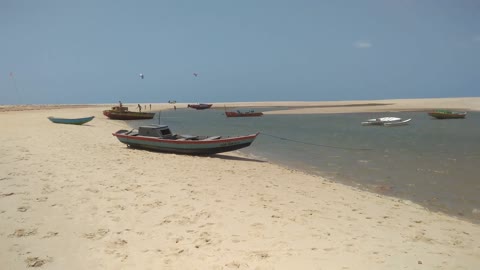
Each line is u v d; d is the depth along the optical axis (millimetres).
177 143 16266
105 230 6430
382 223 7551
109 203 7980
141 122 42875
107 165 12406
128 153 15875
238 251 5695
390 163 16188
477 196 10656
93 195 8516
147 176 10922
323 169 14750
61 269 4969
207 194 9125
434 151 19953
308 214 7844
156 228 6633
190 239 6164
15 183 9180
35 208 7383
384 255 5711
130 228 6582
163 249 5730
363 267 5211
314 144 23219
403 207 9172
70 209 7461
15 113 47219
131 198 8430
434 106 69875
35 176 10062
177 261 5309
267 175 12539
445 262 5539
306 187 10859
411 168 14977
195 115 65688
